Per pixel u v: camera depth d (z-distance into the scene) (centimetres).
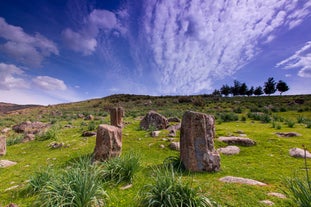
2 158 1087
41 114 5338
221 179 617
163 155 1000
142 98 9400
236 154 995
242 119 2409
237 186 544
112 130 849
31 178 605
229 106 4662
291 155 929
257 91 8850
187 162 732
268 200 460
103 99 10612
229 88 9656
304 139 1227
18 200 539
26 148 1305
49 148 1240
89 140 1362
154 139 1310
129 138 1382
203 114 749
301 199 376
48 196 450
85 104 9269
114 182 607
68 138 1498
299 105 4197
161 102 6825
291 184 420
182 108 4828
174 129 1573
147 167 766
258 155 965
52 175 577
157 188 477
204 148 727
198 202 430
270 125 1952
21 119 3844
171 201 430
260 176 664
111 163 668
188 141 738
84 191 443
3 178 752
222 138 1200
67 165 857
